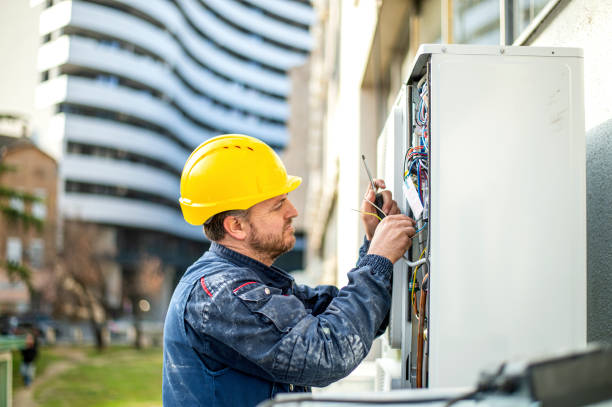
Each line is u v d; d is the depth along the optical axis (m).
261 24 59.09
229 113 57.38
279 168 1.59
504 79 1.28
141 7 44.84
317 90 13.52
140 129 45.66
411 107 1.55
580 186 1.26
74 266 28.66
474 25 2.72
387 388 1.91
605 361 0.66
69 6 42.56
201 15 53.22
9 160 32.97
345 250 4.85
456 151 1.26
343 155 5.53
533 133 1.27
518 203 1.25
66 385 13.87
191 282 1.46
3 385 6.19
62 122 42.59
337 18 7.93
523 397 0.63
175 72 49.12
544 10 1.71
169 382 1.44
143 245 46.94
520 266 1.24
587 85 1.48
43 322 27.94
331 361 1.29
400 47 4.55
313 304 1.77
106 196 44.41
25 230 11.49
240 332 1.32
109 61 43.72
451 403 0.74
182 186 1.61
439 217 1.24
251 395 1.39
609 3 1.35
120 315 39.19
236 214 1.52
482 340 1.23
